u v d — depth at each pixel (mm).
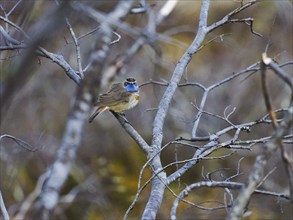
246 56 16234
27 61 3818
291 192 4785
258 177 4762
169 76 15555
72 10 4547
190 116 14938
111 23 4539
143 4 9867
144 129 15820
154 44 13281
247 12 16375
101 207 15555
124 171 16406
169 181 6180
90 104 4238
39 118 15281
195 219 13602
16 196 14375
